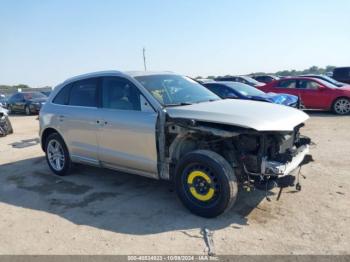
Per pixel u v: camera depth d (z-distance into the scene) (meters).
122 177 6.17
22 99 22.03
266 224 4.13
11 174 6.80
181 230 4.07
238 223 4.18
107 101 5.45
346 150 7.47
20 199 5.36
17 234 4.18
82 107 5.82
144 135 4.81
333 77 22.09
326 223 4.10
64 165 6.31
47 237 4.07
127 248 3.73
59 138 6.31
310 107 14.61
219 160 4.21
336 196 4.88
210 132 4.30
